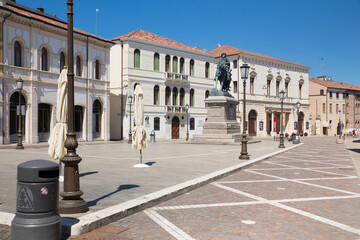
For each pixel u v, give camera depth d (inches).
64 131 391.2
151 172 504.7
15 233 200.2
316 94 2923.2
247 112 2265.0
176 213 292.5
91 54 1472.7
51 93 1307.8
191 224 261.3
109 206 293.7
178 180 431.8
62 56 1373.0
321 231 246.7
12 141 1194.0
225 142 1224.8
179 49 1891.0
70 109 264.8
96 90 1489.9
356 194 379.6
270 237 233.1
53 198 208.2
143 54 1718.8
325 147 1293.1
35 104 1240.2
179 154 822.5
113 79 1692.9
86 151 912.3
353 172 567.2
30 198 200.1
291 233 241.6
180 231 244.1
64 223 236.4
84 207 269.6
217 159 705.0
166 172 505.0
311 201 341.7
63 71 385.4
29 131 1226.6
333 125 2967.5
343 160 777.6
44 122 1302.9
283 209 308.3
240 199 348.8
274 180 473.4
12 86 1164.5
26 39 1214.3
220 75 1320.1
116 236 232.1
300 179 484.1
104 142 1389.0
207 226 256.5
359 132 3083.2
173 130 1851.6
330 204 329.4
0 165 582.2
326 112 2901.1
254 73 2306.8
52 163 211.3
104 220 255.3
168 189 364.2
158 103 1791.3
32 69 1221.7
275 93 2495.1
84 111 1441.9
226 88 1338.6
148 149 996.6
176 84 1872.5
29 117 1225.4
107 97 1544.0
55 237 206.4
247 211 300.5
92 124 1488.7
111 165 590.9
